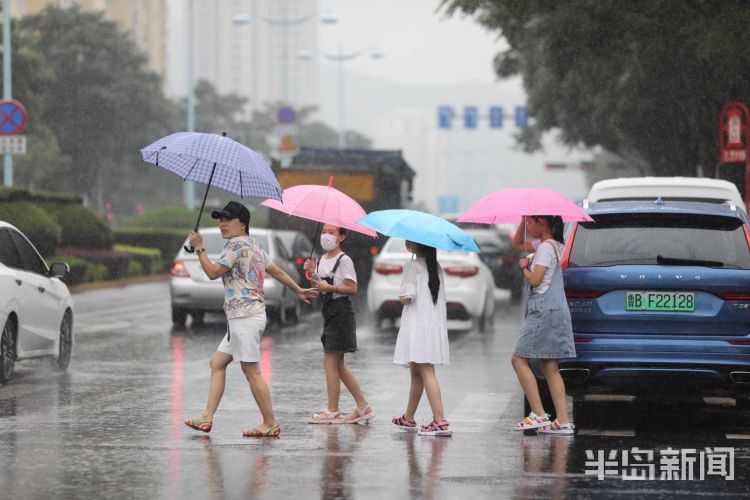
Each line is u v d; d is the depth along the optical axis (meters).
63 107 182.75
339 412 29.55
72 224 97.31
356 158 89.75
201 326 57.16
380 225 26.39
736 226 26.91
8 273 35.16
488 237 81.44
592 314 26.42
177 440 25.81
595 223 27.33
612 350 26.23
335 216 27.14
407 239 26.05
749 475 22.27
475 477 21.95
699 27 57.62
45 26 185.88
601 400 33.00
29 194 89.81
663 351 26.05
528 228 26.88
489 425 28.36
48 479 21.56
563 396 26.81
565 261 26.83
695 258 26.45
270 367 40.53
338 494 20.41
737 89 68.75
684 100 74.50
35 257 38.16
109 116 184.38
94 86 182.88
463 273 54.66
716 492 20.73
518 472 22.45
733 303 26.02
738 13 57.38
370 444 25.55
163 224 129.50
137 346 47.28
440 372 39.62
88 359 42.56
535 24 61.25
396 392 34.41
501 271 79.75
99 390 34.12
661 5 58.03
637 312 26.28
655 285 26.19
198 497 20.12
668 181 35.81
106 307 70.69
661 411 30.94
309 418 29.19
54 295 38.09
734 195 35.12
